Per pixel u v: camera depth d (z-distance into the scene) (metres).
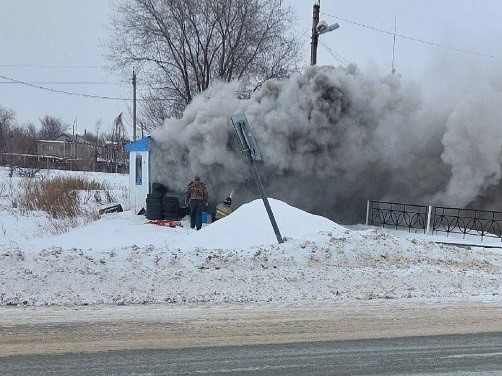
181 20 27.56
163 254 9.31
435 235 16.45
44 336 5.77
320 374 4.92
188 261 9.16
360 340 5.96
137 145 20.78
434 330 6.43
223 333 6.06
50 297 7.34
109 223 17.39
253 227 12.58
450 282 9.04
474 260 10.77
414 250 10.85
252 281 8.44
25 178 31.45
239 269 9.02
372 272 9.25
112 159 66.69
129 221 18.03
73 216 19.73
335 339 5.97
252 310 7.10
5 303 7.03
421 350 5.68
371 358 5.39
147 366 5.00
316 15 21.09
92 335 5.85
